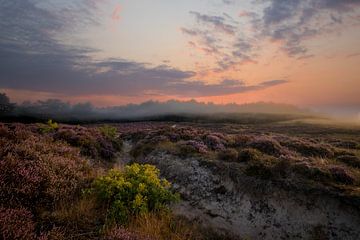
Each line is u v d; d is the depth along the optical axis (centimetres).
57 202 721
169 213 834
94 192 804
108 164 1625
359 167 1376
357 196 902
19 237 476
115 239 539
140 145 2166
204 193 1207
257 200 1069
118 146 2373
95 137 1970
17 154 866
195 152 1681
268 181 1136
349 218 849
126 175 888
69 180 844
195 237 779
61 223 621
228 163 1385
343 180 1064
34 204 671
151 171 896
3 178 678
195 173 1391
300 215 933
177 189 1298
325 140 2680
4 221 496
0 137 1030
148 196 820
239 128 4838
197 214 1030
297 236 863
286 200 1011
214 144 1909
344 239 798
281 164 1223
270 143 1733
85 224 645
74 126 2345
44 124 1955
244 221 978
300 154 1667
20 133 1182
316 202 950
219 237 847
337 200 921
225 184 1223
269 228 921
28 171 759
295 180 1095
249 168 1260
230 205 1086
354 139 2888
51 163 908
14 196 644
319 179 1082
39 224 594
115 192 800
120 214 691
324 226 861
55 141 1440
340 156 1552
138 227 669
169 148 1852
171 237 696
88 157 1481
